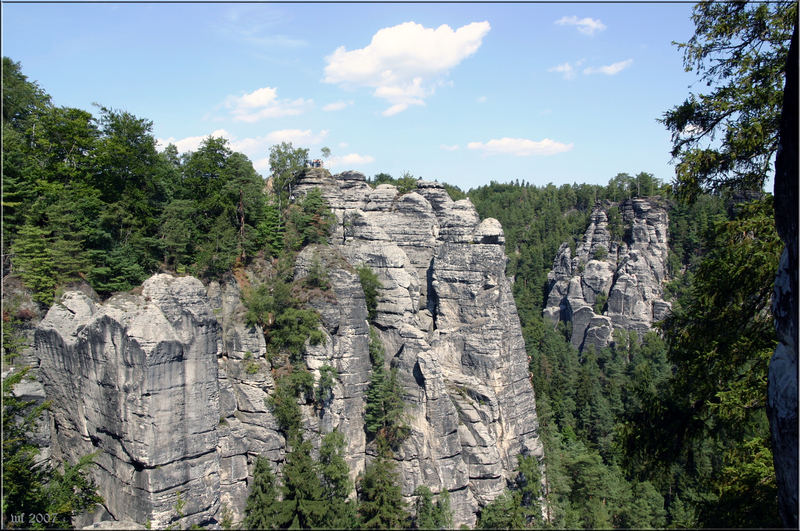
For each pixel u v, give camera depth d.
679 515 59.94
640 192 177.50
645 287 144.25
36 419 43.53
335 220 74.81
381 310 71.38
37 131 51.38
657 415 27.44
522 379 74.12
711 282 26.61
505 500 60.25
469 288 73.81
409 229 80.75
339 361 61.75
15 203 44.69
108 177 55.84
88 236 51.62
